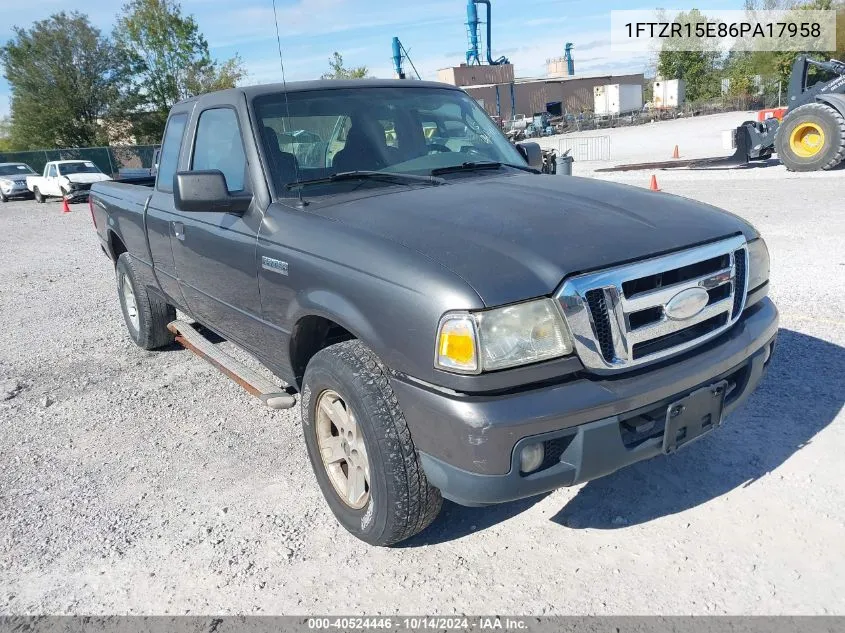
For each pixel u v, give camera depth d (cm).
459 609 262
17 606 281
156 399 486
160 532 325
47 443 427
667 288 260
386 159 379
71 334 668
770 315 310
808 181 1284
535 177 366
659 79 6425
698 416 269
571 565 281
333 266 286
